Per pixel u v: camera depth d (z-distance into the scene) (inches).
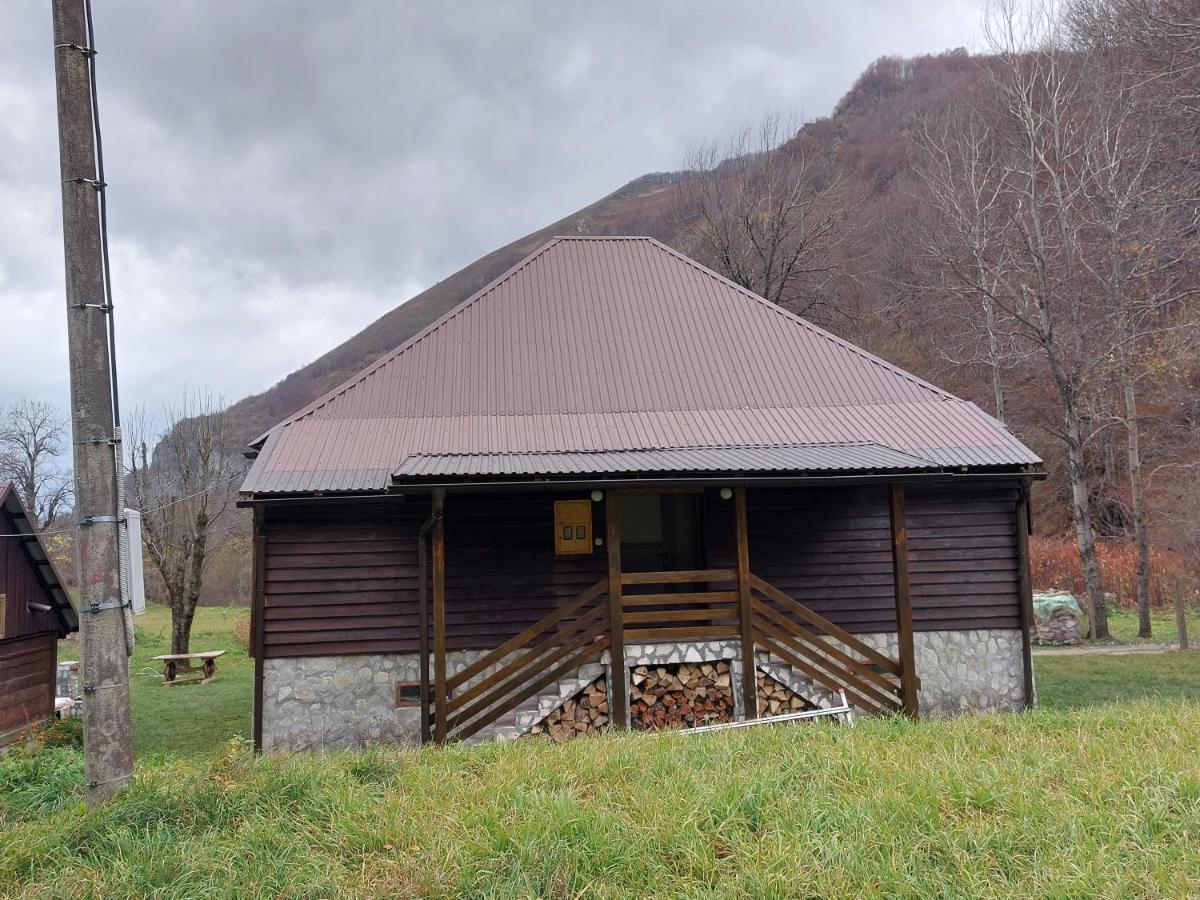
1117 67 1095.6
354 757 316.8
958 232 1226.0
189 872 219.5
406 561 543.8
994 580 573.9
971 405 607.2
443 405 590.2
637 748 316.5
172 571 1139.9
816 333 655.1
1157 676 708.0
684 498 619.5
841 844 222.1
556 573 556.1
